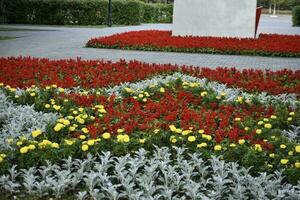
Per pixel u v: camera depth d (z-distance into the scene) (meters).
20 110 6.33
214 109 6.94
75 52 14.09
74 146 4.82
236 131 5.45
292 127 5.97
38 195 4.19
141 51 14.83
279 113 6.45
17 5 28.64
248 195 4.19
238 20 16.83
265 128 5.69
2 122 6.04
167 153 4.84
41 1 28.56
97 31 23.59
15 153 4.75
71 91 7.79
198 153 4.85
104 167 4.52
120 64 10.00
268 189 4.13
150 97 7.48
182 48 14.80
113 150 4.89
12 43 16.59
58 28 25.42
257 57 13.97
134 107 6.56
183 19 17.19
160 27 28.27
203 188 4.25
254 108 6.70
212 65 11.91
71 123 5.88
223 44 14.84
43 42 17.19
